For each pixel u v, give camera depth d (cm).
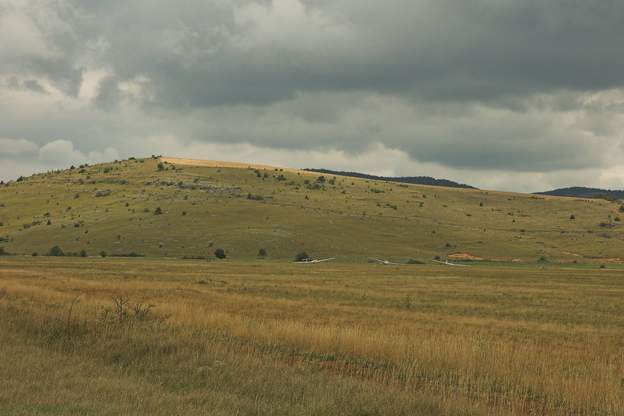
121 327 2564
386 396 1672
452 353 2316
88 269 11150
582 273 15000
